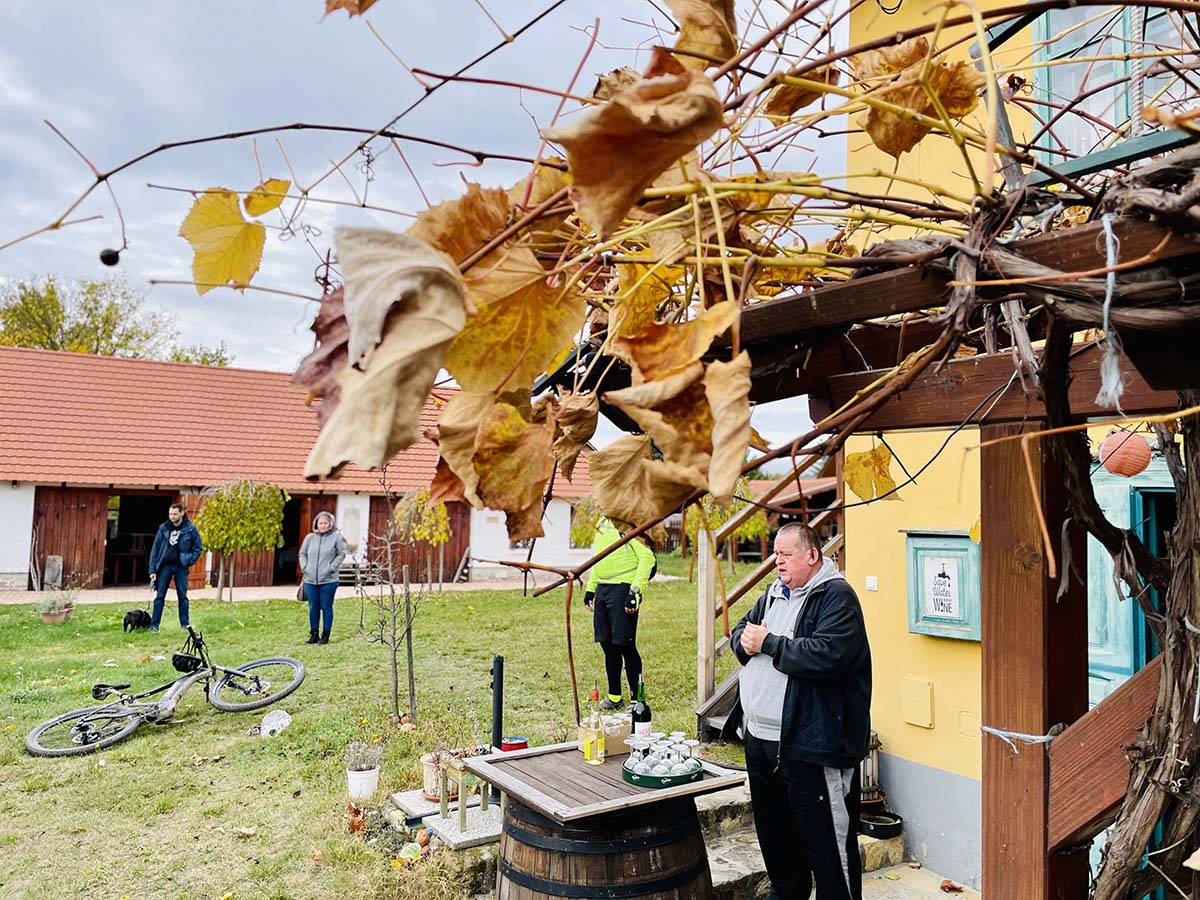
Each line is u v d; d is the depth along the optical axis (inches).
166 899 146.7
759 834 130.0
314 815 181.3
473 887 151.3
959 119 36.9
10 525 641.0
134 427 714.8
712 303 38.5
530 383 28.9
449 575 751.7
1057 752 60.8
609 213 21.5
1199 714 49.1
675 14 28.2
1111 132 64.6
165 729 248.1
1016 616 64.7
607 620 257.0
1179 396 49.9
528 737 231.1
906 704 168.2
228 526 569.6
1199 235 28.2
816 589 124.0
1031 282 30.6
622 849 113.7
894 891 155.6
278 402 791.7
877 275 39.0
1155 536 130.5
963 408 67.9
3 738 238.4
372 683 306.7
